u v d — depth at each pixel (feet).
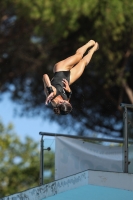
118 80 201.98
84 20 191.31
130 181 98.32
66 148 113.39
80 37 191.31
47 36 195.52
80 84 209.77
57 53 201.98
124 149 100.42
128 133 100.83
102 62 197.36
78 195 96.12
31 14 177.78
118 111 213.66
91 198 94.68
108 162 114.21
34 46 200.64
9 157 197.36
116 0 183.21
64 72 99.35
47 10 177.88
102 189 97.19
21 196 104.94
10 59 202.08
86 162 114.11
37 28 186.50
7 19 196.24
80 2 179.32
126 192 97.04
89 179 98.27
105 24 184.44
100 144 115.65
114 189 97.76
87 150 114.93
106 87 201.67
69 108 93.91
